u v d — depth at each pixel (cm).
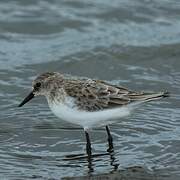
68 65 1858
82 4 2227
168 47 1947
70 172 1257
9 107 1603
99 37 2031
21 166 1286
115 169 1266
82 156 1334
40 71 1823
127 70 1817
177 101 1614
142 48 1944
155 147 1366
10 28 2088
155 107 1583
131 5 2217
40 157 1330
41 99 1647
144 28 2089
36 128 1478
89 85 1327
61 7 2212
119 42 1984
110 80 1762
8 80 1762
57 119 1528
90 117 1312
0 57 1916
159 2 2233
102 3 2233
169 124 1491
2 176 1239
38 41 2023
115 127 1475
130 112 1318
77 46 1973
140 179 1220
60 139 1420
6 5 2211
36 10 2188
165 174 1240
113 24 2119
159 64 1848
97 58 1889
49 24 2109
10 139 1418
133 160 1308
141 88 1702
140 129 1465
